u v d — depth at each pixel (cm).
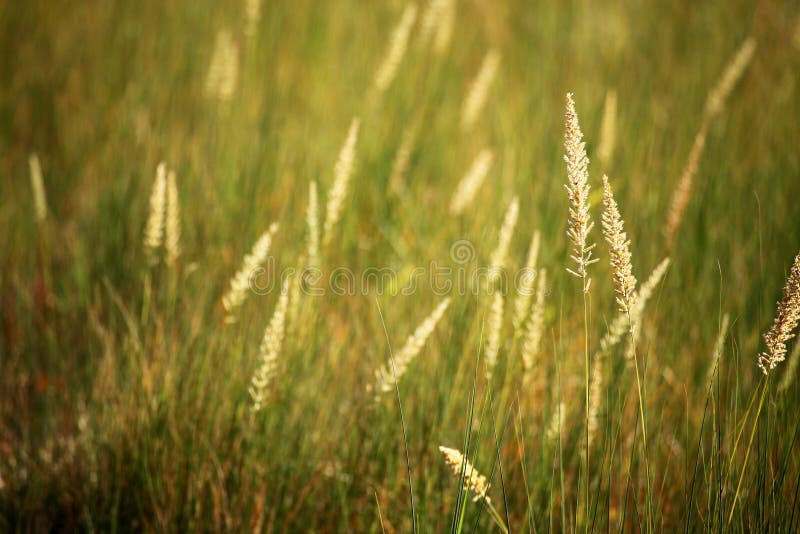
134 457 127
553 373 131
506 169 149
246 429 127
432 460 127
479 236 142
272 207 145
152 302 135
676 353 134
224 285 137
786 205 142
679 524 121
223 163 149
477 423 127
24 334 137
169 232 132
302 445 128
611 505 125
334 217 132
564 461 126
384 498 127
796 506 119
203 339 131
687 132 153
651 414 128
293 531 127
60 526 128
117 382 131
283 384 129
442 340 132
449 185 152
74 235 144
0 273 141
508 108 165
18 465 129
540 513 124
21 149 156
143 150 153
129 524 127
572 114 112
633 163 149
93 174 151
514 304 134
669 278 137
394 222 146
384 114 159
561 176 148
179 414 128
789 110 156
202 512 127
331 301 140
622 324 125
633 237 141
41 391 134
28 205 147
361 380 131
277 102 160
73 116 160
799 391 124
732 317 134
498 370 130
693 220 142
